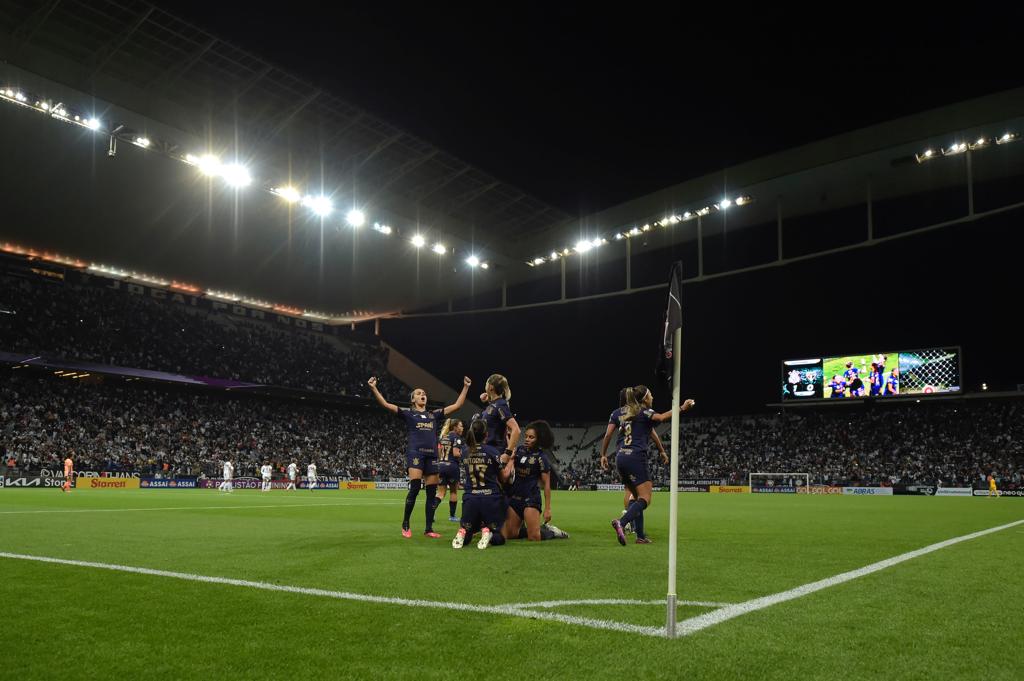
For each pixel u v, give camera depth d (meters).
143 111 29.55
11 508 15.95
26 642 3.64
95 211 37.19
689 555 7.50
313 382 53.31
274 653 3.44
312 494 32.66
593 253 47.81
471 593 4.98
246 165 34.03
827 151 35.28
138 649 3.52
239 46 27.77
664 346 4.39
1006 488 40.59
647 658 3.36
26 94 26.81
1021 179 37.75
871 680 3.07
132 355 44.59
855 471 47.53
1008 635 3.86
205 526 11.23
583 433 59.00
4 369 39.78
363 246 43.75
